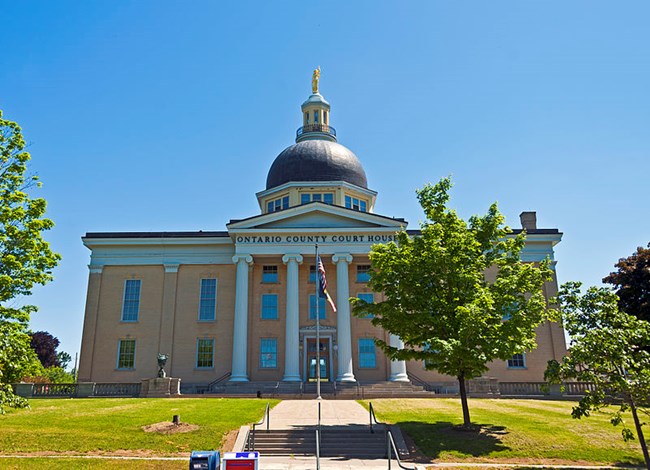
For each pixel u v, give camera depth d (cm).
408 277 2477
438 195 2677
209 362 4581
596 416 2716
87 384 3812
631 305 3722
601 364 1798
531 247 4784
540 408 2958
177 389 3753
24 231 2619
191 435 2281
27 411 2692
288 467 1966
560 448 2206
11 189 2678
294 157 5372
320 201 4662
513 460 2091
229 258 4806
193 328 4650
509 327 2300
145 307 4716
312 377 4469
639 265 3753
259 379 4506
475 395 3647
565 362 1892
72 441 2173
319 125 5859
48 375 6494
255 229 4569
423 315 2388
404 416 2717
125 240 4809
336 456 2147
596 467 2023
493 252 2569
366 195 5350
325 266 4716
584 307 1898
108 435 2253
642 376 1753
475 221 2650
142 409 2788
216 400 3247
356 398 3669
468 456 2122
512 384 3828
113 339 4644
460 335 2233
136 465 1884
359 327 4566
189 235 4828
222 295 4722
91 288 4738
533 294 2489
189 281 4772
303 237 4591
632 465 2055
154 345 4622
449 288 2477
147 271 4809
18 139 2683
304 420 2611
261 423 2516
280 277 4731
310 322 4588
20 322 2592
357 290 4628
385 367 4469
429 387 4350
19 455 2012
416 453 2164
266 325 4619
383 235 4584
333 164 5297
